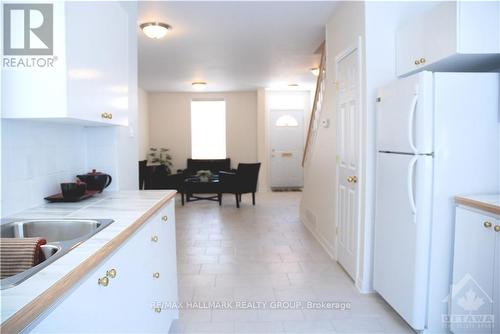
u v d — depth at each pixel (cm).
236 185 641
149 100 862
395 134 226
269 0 307
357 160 282
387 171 239
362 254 276
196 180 714
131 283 144
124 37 228
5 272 120
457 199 198
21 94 144
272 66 572
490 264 177
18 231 151
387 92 238
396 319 236
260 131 841
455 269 199
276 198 750
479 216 182
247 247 399
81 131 233
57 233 153
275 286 290
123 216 157
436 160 202
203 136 877
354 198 292
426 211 202
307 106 863
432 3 262
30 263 120
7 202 161
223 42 433
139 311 155
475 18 202
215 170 839
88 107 165
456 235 199
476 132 203
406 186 212
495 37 203
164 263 206
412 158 205
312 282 298
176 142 870
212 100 870
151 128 866
